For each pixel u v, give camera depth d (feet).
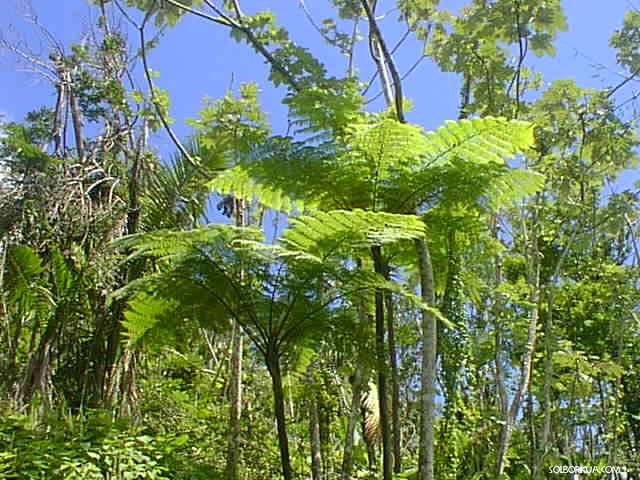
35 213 25.46
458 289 21.75
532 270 26.32
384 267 19.65
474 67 26.03
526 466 27.73
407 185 17.80
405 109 21.68
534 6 24.22
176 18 25.80
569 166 26.61
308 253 16.11
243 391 28.04
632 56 26.55
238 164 18.52
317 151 17.74
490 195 18.02
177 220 24.35
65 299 22.91
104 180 26.35
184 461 20.04
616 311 30.04
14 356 23.84
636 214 29.68
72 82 31.07
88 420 18.86
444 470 23.52
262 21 23.02
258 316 17.39
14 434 17.43
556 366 27.89
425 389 16.85
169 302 18.02
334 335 18.08
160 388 28.25
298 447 26.43
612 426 28.94
